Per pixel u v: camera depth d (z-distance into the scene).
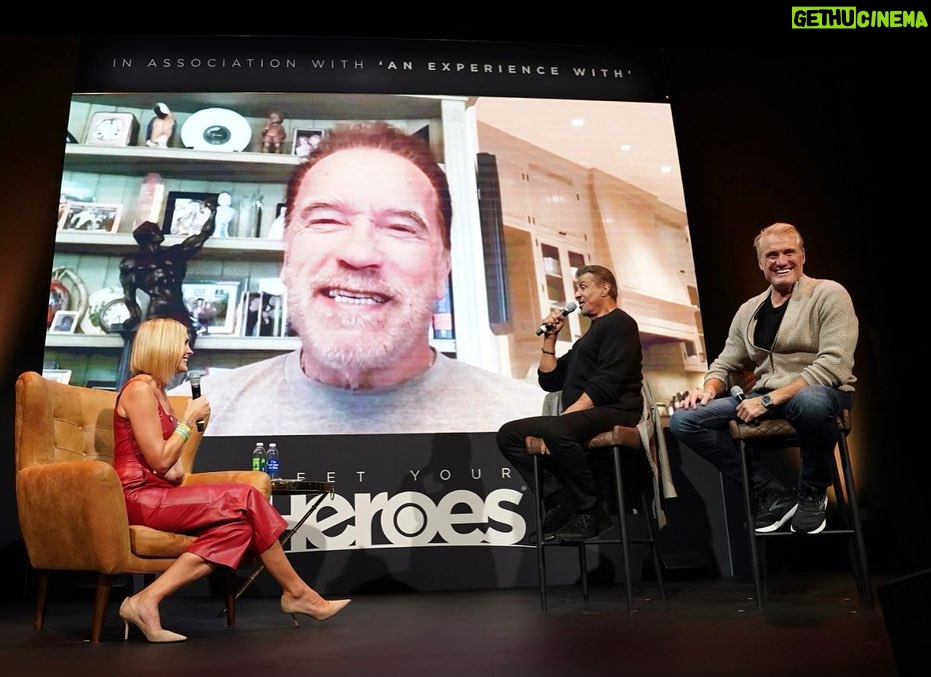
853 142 4.43
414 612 2.86
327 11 4.40
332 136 4.18
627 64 4.48
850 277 4.26
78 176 3.98
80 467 2.37
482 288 4.07
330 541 3.72
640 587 3.51
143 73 4.16
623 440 2.67
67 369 3.75
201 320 3.87
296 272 3.98
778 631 2.10
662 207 4.29
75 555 2.38
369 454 3.81
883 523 3.93
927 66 4.45
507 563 3.77
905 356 4.13
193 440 3.01
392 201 4.12
